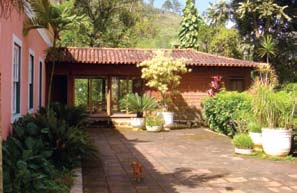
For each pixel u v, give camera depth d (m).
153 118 19.23
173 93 20.83
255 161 11.16
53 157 9.12
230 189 7.95
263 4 25.83
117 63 20.34
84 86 21.38
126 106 20.73
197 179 8.83
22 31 10.71
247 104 14.91
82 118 13.41
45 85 18.86
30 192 6.52
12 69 9.13
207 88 21.72
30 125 9.02
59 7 11.50
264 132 11.91
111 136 16.94
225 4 28.45
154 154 12.29
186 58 21.22
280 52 27.73
